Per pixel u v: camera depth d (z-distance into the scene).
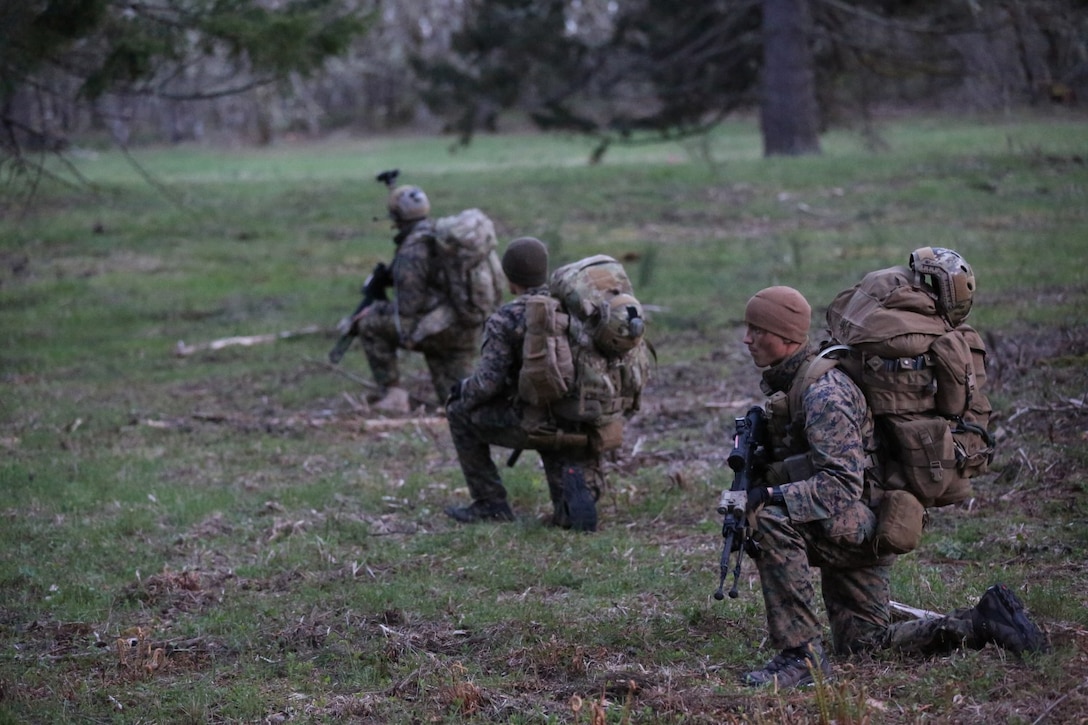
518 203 81.94
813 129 105.56
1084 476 27.89
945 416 17.12
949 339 16.92
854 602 18.66
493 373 27.14
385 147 169.50
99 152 151.88
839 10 105.31
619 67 121.50
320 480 32.44
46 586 25.12
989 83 83.50
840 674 17.91
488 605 22.84
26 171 56.41
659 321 51.16
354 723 18.20
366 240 74.44
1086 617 19.77
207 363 48.69
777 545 17.28
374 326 39.84
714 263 62.56
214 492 31.36
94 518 29.48
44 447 36.47
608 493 29.86
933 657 18.28
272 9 54.28
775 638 17.56
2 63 46.19
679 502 29.12
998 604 17.92
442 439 36.47
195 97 52.06
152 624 23.05
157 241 75.75
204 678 20.20
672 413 37.22
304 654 21.19
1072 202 69.19
